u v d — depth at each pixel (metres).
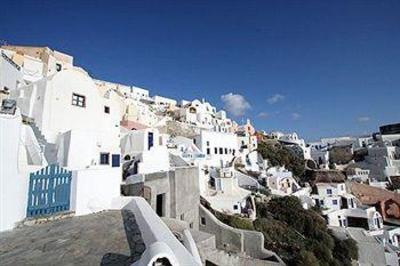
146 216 7.96
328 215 44.56
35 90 18.81
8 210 8.41
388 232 42.88
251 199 34.41
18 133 8.95
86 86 21.02
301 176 67.12
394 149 77.25
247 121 96.44
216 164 50.12
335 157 87.31
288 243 28.92
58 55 42.22
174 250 4.83
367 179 66.94
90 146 17.88
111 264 5.48
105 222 9.11
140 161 23.31
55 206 9.88
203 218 23.80
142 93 100.62
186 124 73.62
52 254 6.17
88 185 11.02
